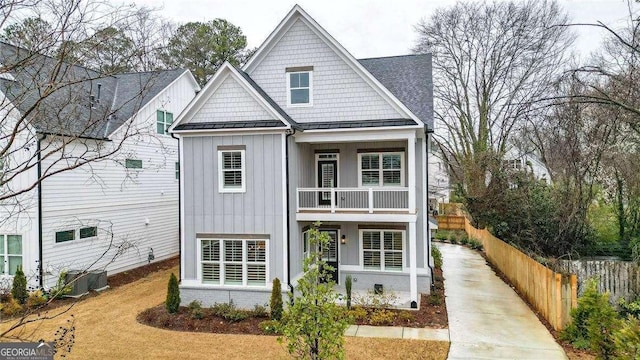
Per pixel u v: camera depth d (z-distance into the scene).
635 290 12.05
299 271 14.07
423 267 14.70
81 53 6.20
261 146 13.03
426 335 10.70
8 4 4.84
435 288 15.42
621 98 10.41
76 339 10.53
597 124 13.46
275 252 12.93
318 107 14.59
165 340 10.47
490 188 19.67
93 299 14.37
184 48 32.62
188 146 13.50
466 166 25.64
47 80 6.46
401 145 14.90
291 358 9.25
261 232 13.02
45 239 14.49
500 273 18.44
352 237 15.20
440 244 28.64
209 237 13.31
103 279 15.62
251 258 13.13
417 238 14.74
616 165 15.81
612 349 7.80
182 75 22.47
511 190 18.36
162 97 20.97
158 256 20.89
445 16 28.86
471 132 28.69
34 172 14.26
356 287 15.07
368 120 14.12
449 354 9.48
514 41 26.14
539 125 15.66
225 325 11.55
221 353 9.61
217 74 13.30
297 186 14.12
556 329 10.82
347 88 14.35
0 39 5.83
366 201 14.94
